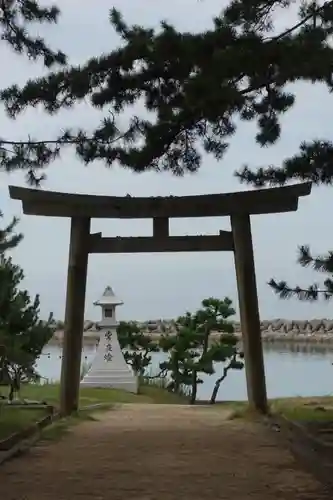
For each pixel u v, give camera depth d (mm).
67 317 12820
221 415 12383
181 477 5988
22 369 12328
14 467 6543
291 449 7480
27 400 14617
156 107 8625
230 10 7879
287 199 12227
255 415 11805
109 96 8500
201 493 5336
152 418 11859
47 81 8359
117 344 22250
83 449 7766
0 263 11664
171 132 8547
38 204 12586
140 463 6730
